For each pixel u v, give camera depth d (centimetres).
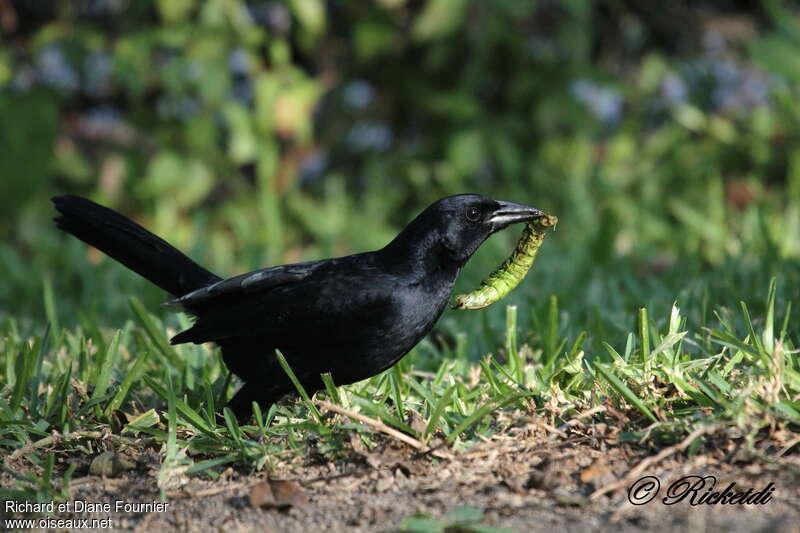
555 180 1620
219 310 747
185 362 870
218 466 660
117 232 800
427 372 883
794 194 1522
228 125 1648
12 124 1548
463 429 646
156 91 1639
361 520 563
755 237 1316
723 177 1648
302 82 1564
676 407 669
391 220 1673
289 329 703
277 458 648
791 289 1011
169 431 659
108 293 1240
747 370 673
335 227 1603
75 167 1616
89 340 928
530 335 929
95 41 1562
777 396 627
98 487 638
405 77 1670
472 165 1599
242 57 1659
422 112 1678
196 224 1434
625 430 648
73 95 1645
